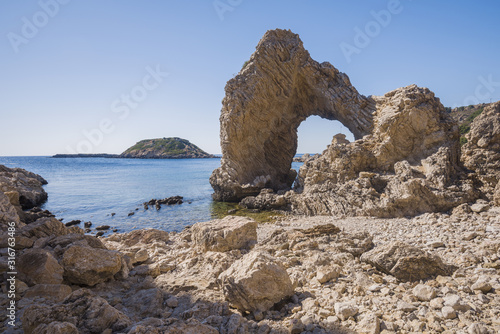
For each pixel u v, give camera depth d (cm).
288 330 525
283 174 4116
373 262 841
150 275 880
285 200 2916
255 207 3070
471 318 527
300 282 778
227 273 680
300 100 3812
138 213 2881
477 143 2280
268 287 642
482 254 929
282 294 659
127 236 1457
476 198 2016
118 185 5297
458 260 890
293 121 3959
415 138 2548
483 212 1689
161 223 2472
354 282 740
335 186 2620
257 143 3744
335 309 583
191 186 5166
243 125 3531
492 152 2183
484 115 2298
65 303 531
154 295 659
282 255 1047
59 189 4731
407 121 2542
